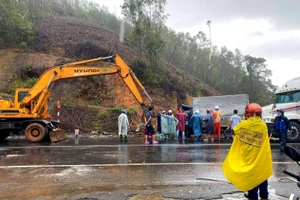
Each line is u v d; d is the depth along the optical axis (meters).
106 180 6.20
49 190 5.46
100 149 11.18
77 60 28.66
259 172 4.56
